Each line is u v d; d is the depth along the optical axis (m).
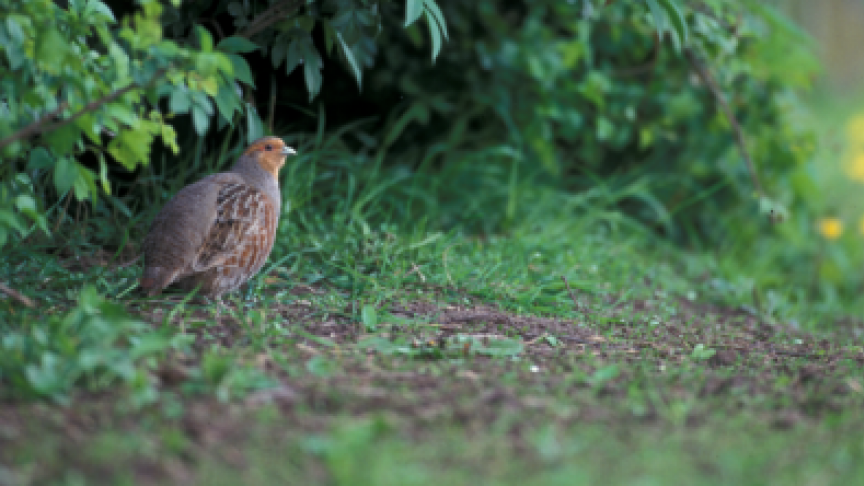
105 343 6.72
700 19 12.73
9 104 7.98
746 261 16.17
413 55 15.41
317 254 11.62
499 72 15.45
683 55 14.82
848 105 27.86
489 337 9.14
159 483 5.29
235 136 14.10
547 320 10.36
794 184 16.36
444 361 8.11
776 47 15.77
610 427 6.43
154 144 13.53
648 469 5.69
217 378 6.68
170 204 9.27
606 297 12.21
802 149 15.89
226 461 5.61
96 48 10.08
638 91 15.71
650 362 8.65
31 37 7.79
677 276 14.56
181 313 8.87
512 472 5.57
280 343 8.16
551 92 15.45
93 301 7.38
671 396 7.19
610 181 15.92
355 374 7.46
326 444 5.78
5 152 7.52
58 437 5.75
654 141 16.47
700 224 16.67
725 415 6.81
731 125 14.88
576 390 7.28
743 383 7.70
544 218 14.86
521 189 14.95
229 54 8.31
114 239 11.59
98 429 5.92
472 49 15.29
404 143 16.09
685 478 5.61
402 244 11.95
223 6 10.33
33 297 8.92
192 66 7.46
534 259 12.77
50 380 6.29
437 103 15.41
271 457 5.68
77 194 8.02
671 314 11.95
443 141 16.19
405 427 6.24
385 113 15.91
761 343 10.45
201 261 9.06
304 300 10.00
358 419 6.34
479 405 6.70
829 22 32.47
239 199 9.48
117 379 6.67
